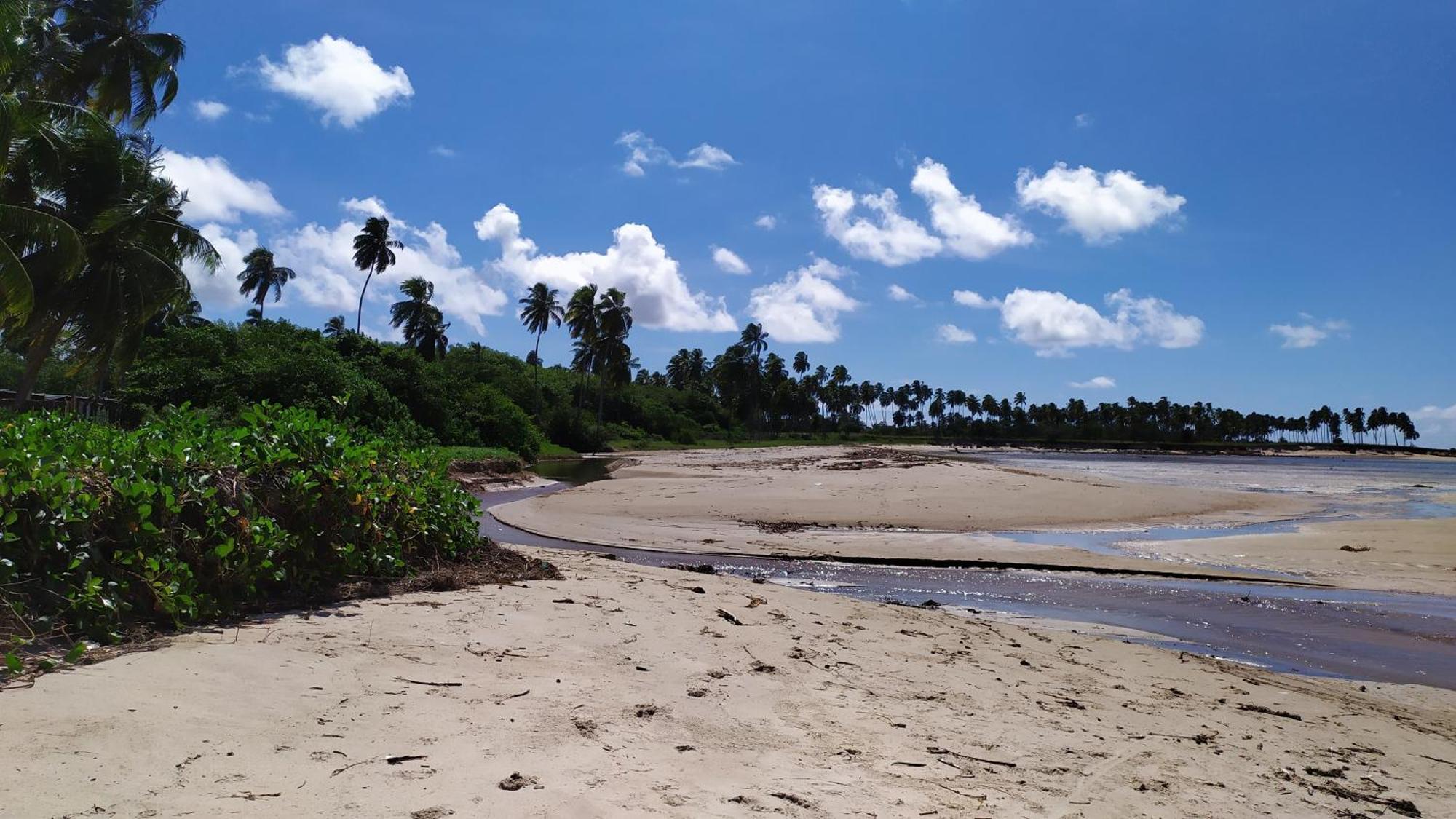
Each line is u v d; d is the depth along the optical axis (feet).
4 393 75.66
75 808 7.91
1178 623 32.07
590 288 240.53
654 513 66.28
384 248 184.34
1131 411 515.09
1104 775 13.14
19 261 47.98
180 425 21.80
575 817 9.08
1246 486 116.78
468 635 17.02
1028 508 69.87
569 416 240.94
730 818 9.63
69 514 14.93
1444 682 24.59
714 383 429.79
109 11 76.18
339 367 116.26
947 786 11.76
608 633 18.70
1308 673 25.48
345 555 20.45
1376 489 114.83
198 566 16.85
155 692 11.41
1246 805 12.57
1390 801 13.56
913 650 21.61
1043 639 25.89
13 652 12.44
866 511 67.36
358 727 11.19
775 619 23.59
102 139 65.51
